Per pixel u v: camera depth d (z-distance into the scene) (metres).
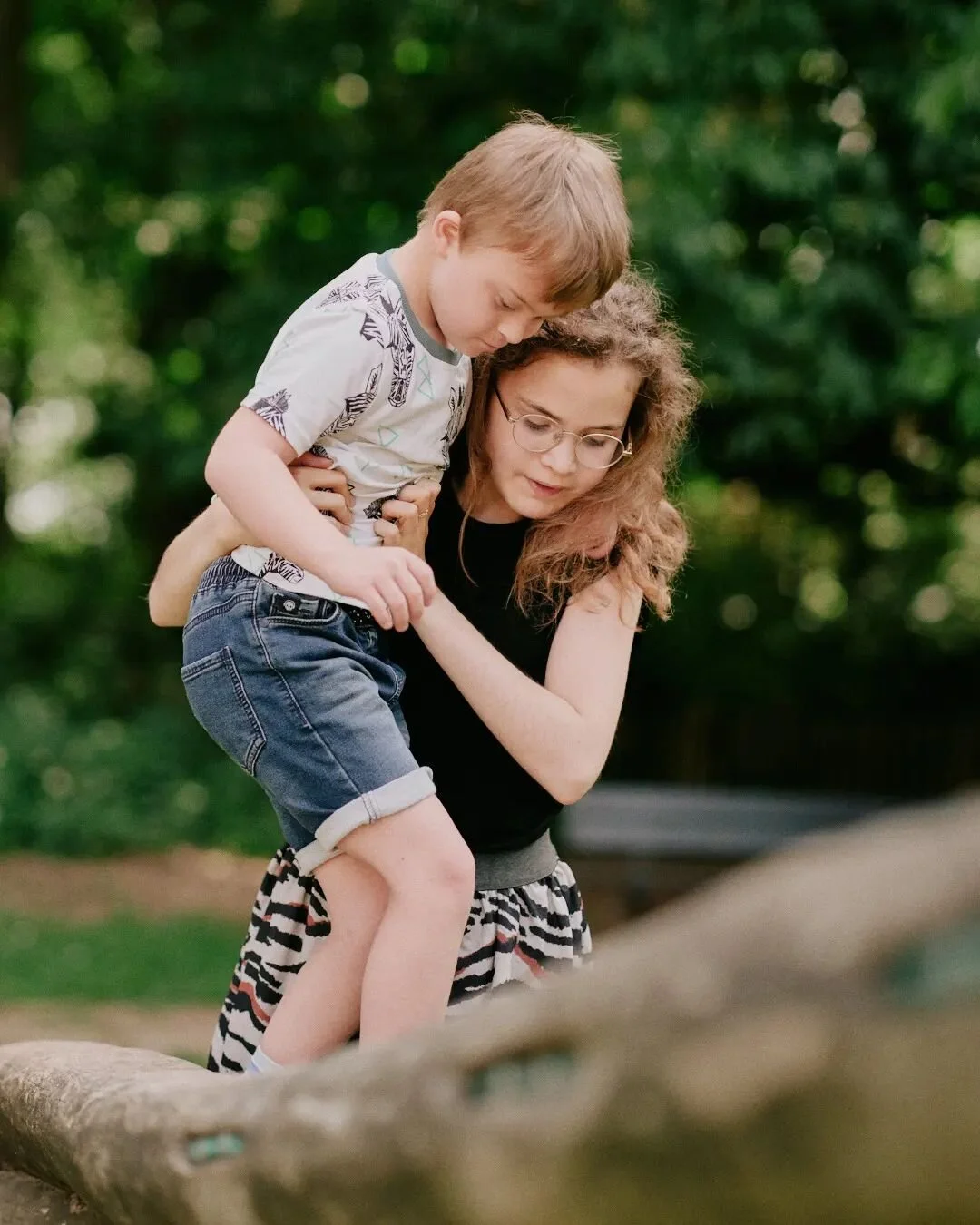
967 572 14.28
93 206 13.43
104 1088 1.61
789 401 10.30
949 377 9.83
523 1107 0.99
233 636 2.14
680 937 0.89
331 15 11.55
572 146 2.15
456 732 2.24
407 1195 1.07
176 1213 1.35
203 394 12.41
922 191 10.41
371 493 2.14
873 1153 0.81
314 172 11.82
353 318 2.09
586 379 2.11
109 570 15.50
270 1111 1.24
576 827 9.36
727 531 14.59
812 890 0.83
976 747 13.17
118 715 13.80
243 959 2.32
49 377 16.67
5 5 12.73
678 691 14.19
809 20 9.63
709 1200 0.89
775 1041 0.83
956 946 0.78
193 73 11.79
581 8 10.36
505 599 2.28
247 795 11.96
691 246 9.21
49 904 9.69
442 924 2.02
